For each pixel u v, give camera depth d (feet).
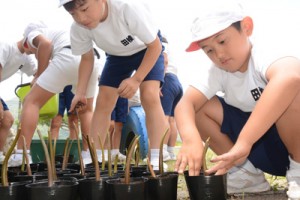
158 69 7.52
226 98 5.63
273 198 5.03
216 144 5.74
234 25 4.80
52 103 10.43
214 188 4.14
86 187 4.30
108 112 7.83
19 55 9.69
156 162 7.33
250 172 5.32
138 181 4.19
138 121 12.07
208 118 5.69
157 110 7.43
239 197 5.17
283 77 4.41
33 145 10.52
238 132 5.53
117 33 7.10
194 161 4.72
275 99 4.33
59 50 8.50
